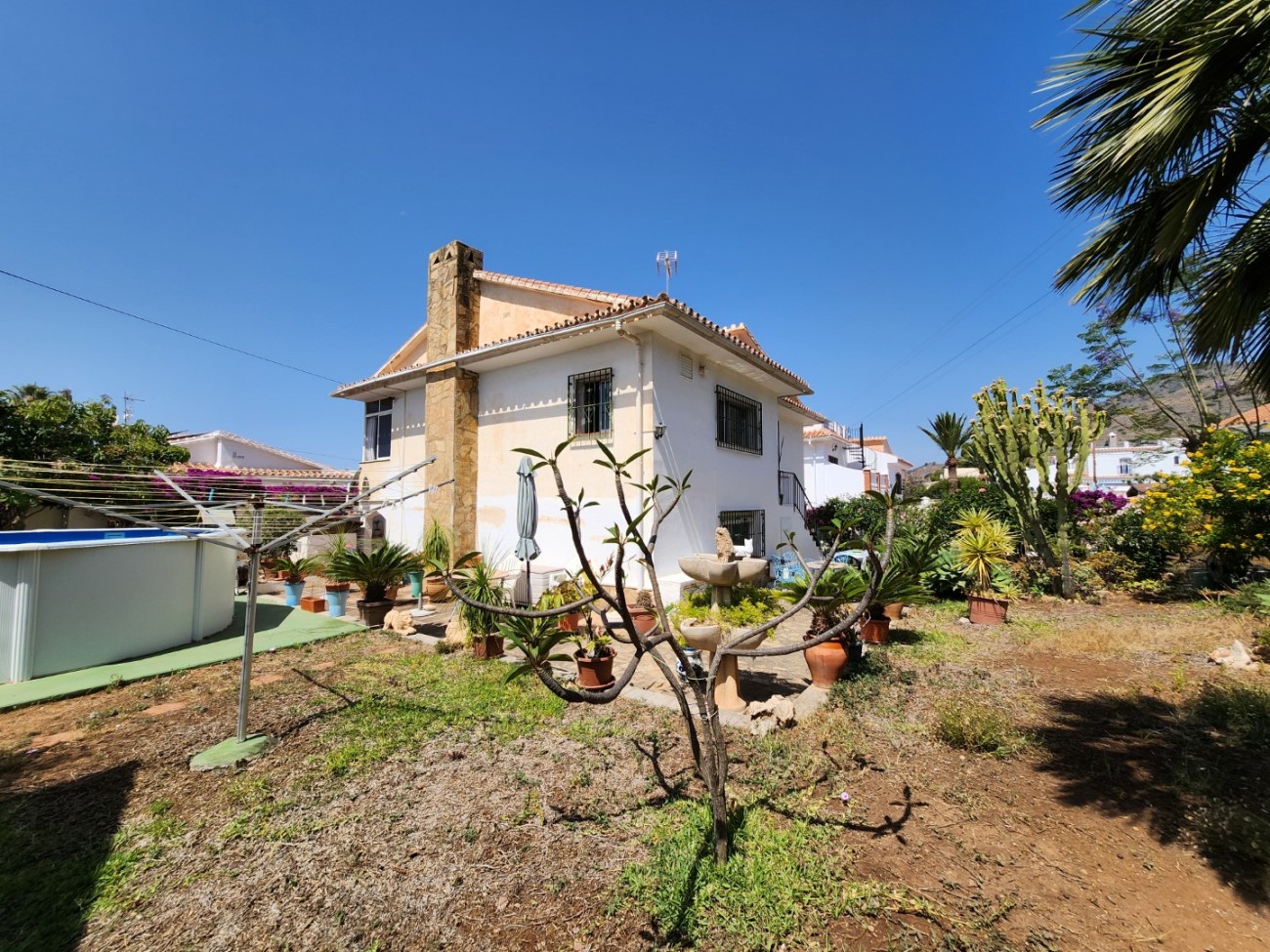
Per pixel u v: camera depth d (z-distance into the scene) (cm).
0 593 521
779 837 276
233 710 464
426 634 744
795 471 1590
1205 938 212
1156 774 338
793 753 374
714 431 1042
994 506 1208
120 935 222
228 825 299
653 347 857
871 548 220
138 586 615
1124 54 337
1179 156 336
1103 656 600
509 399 1056
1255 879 244
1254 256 352
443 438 1095
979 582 804
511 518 1028
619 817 299
